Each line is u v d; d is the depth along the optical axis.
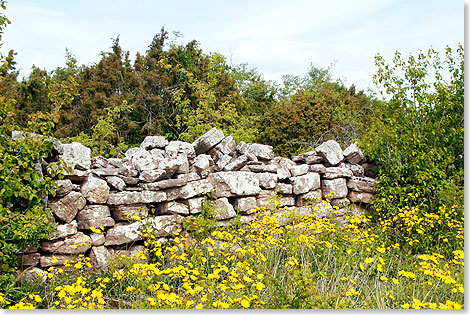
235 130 16.83
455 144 8.70
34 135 5.52
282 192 7.97
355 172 9.09
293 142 16.34
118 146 15.52
